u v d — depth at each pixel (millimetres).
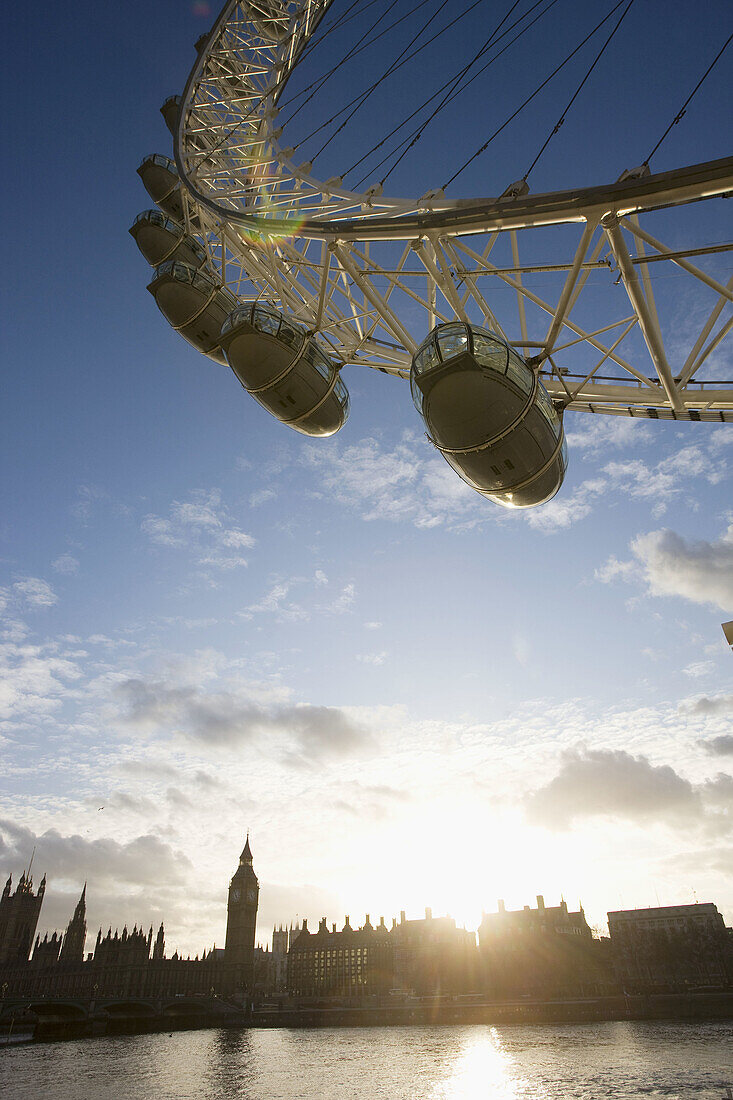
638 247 17312
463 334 16359
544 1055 69438
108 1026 133875
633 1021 96750
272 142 27531
